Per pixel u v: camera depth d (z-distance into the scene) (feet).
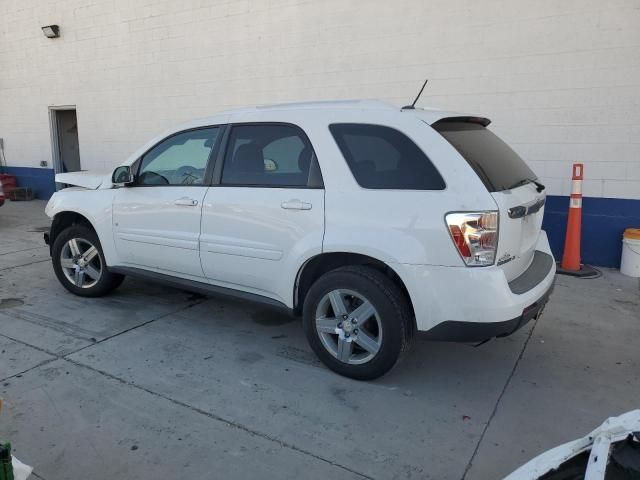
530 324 15.37
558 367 12.71
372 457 9.27
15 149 41.27
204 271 13.78
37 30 36.88
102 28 33.40
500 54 21.58
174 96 31.27
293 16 26.03
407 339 11.18
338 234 11.22
